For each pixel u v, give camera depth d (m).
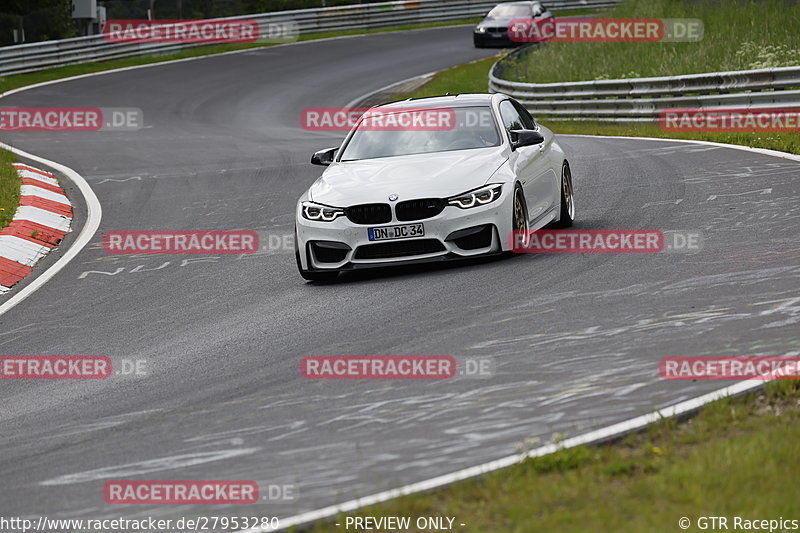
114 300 34.09
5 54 123.38
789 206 37.00
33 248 42.81
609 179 48.56
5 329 31.62
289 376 23.25
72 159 69.38
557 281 29.28
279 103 103.50
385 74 120.12
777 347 21.22
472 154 33.88
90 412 22.48
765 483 14.17
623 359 21.66
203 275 36.59
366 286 31.73
